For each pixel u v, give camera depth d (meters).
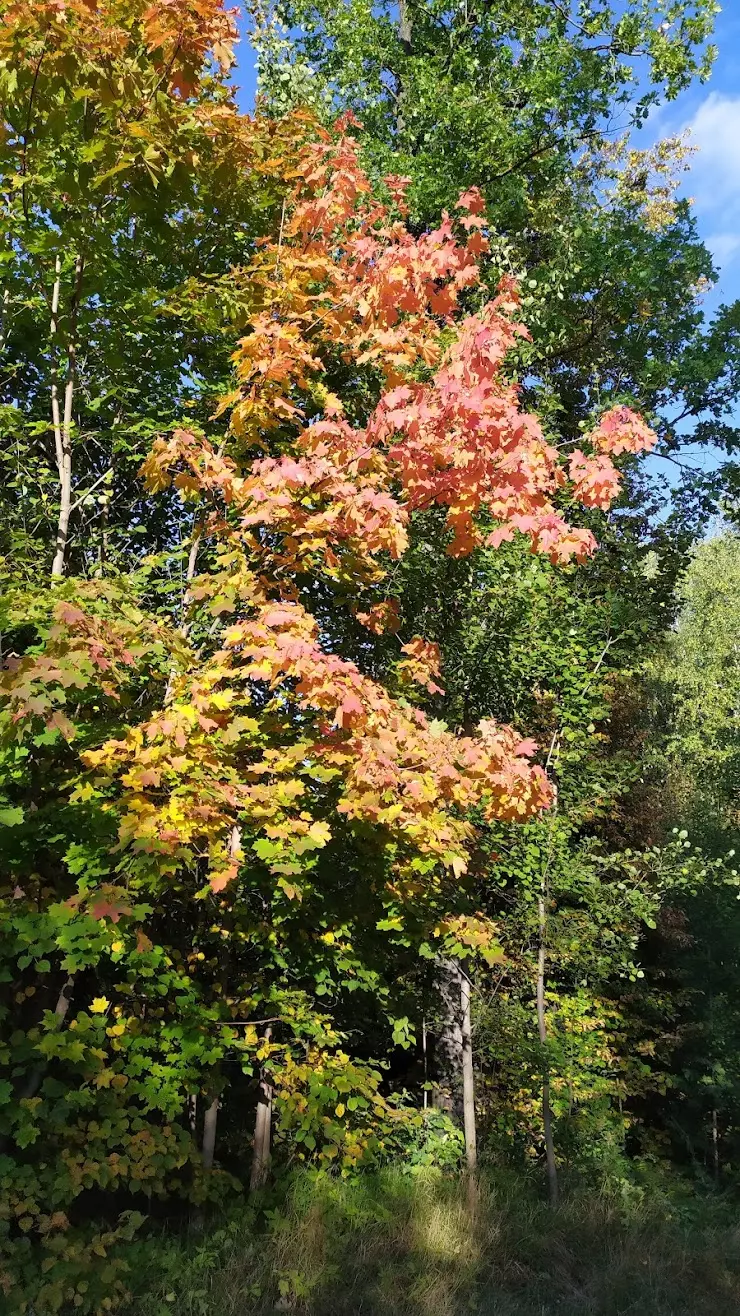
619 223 11.13
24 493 5.96
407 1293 4.64
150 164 4.38
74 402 6.38
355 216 5.88
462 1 10.61
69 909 3.89
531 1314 4.66
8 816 3.94
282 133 6.39
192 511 6.77
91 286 5.25
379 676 6.62
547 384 8.97
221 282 5.50
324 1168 5.56
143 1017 4.77
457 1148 6.47
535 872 6.72
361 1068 5.24
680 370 10.38
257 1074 5.75
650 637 8.02
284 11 10.41
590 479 4.62
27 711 3.35
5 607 4.12
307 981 6.00
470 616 6.83
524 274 8.45
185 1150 4.33
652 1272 5.39
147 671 4.87
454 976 7.38
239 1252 4.62
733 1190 8.35
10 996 4.89
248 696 4.77
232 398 4.95
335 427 4.53
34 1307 3.73
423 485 4.55
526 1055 6.56
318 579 5.96
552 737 6.86
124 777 3.86
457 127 9.72
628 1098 10.13
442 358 4.82
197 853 4.71
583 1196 6.30
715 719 17.69
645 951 10.19
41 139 4.77
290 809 4.71
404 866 5.32
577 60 10.41
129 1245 4.50
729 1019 9.38
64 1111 4.06
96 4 4.01
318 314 5.49
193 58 4.25
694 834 10.52
